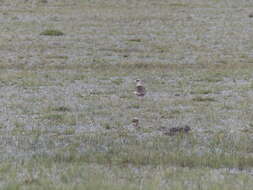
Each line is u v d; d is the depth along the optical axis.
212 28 103.62
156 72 69.75
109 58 78.12
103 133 42.91
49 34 94.00
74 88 60.09
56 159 35.09
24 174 31.20
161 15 114.94
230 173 32.56
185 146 39.56
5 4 122.25
